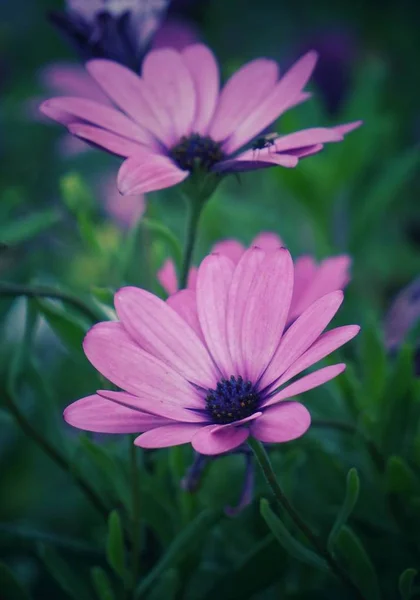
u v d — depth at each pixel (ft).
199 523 1.25
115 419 1.12
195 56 1.29
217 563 1.37
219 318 1.17
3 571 1.25
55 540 1.35
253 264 1.17
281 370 1.14
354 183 1.74
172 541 1.30
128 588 1.25
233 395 1.15
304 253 1.66
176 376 1.16
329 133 1.20
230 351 1.17
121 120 1.25
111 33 1.38
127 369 1.14
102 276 1.76
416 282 1.42
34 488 1.68
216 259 1.18
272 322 1.16
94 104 1.24
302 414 1.07
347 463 1.36
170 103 1.28
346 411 1.38
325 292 1.27
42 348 1.75
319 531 1.31
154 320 1.16
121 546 1.24
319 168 1.67
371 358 1.36
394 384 1.30
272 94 1.27
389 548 1.32
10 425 1.63
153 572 1.25
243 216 1.65
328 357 1.33
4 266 1.47
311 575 1.32
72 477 1.34
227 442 1.08
